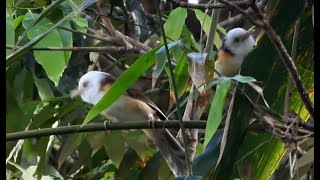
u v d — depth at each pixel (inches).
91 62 348.2
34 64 301.7
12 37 237.3
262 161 208.8
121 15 331.9
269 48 191.9
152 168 262.1
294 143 199.5
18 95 299.1
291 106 213.2
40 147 285.1
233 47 286.7
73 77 334.0
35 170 305.0
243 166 208.5
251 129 198.5
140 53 298.4
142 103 285.0
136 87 310.2
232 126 187.5
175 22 262.4
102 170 328.8
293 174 211.0
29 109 294.2
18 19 255.1
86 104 301.7
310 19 200.4
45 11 203.8
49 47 249.6
